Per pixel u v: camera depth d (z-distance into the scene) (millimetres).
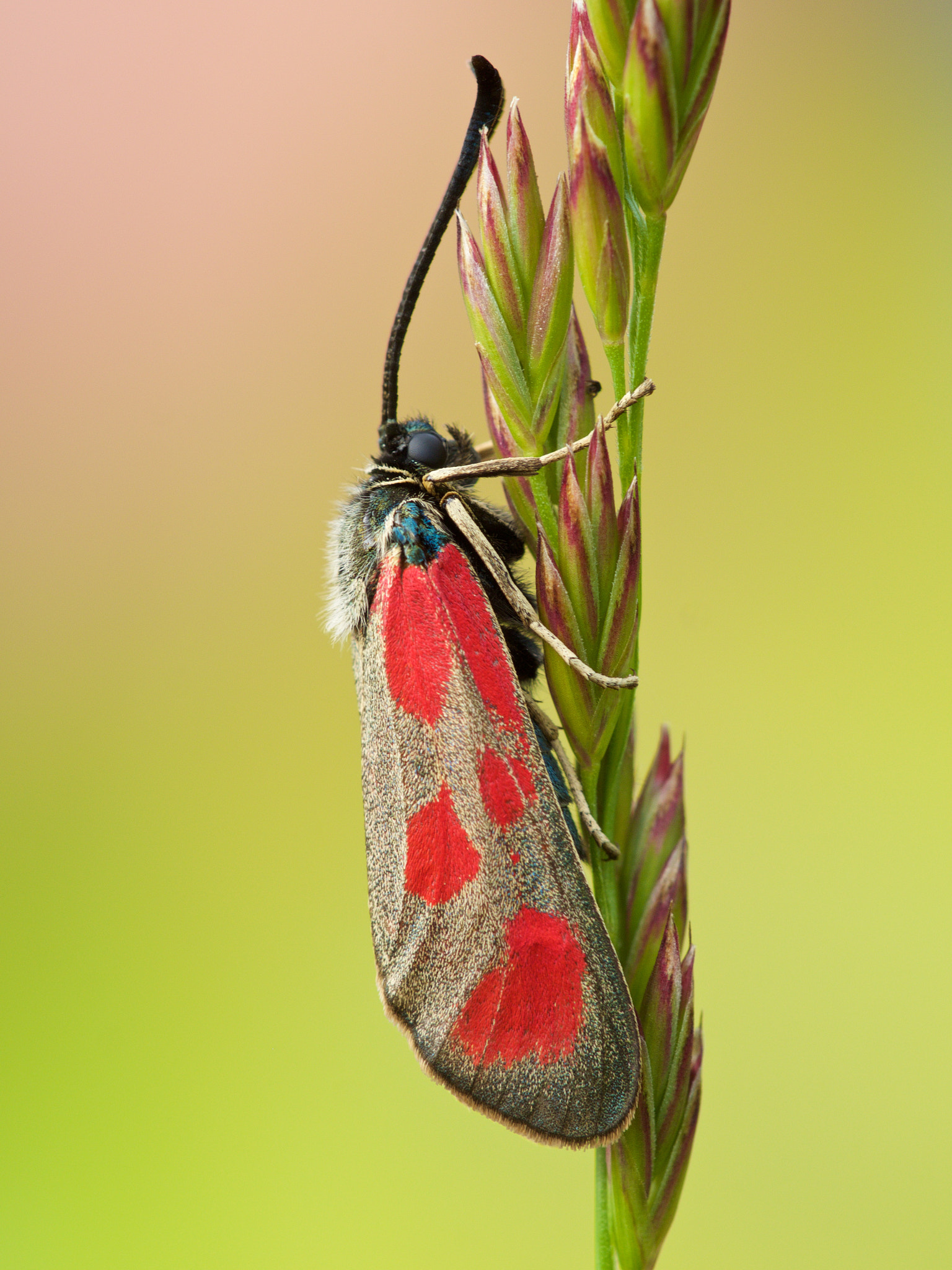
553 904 99
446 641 101
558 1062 98
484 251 100
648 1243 98
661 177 97
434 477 102
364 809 102
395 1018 100
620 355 99
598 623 99
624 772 101
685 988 98
